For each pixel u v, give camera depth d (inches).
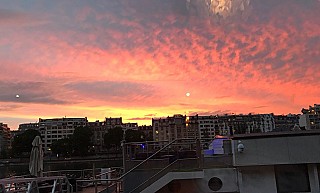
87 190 533.0
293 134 376.2
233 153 386.3
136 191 414.0
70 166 3631.9
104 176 607.2
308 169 386.0
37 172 482.0
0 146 7436.0
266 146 378.9
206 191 409.4
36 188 368.8
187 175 410.0
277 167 391.2
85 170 703.7
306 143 372.8
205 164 412.5
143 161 427.8
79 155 5472.4
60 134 7372.1
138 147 475.5
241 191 392.5
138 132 6466.5
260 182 389.7
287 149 375.6
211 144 474.0
